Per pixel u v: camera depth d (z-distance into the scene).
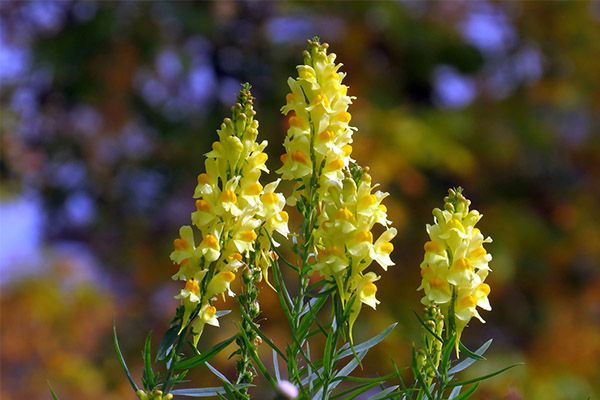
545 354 11.09
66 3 13.95
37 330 9.88
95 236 13.59
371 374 9.51
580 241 12.02
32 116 14.30
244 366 2.22
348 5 13.13
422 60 13.52
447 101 14.03
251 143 2.18
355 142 11.01
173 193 13.45
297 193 2.28
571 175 13.09
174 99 14.03
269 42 13.59
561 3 13.36
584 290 11.77
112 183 13.79
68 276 10.52
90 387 9.82
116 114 13.16
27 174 14.13
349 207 2.08
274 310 9.84
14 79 14.10
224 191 2.12
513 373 9.33
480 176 12.41
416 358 2.08
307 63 2.31
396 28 12.95
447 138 11.81
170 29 13.64
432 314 2.18
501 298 11.49
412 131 11.33
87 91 13.23
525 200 12.72
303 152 2.21
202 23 13.38
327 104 2.23
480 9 13.82
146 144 13.99
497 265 11.04
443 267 2.05
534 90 13.23
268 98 13.40
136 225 13.23
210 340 9.59
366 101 12.08
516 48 13.70
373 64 13.19
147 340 2.06
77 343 10.16
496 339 11.43
